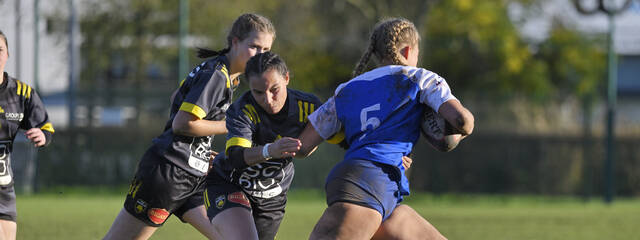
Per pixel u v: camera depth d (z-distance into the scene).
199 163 16.94
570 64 73.50
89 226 34.03
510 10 77.50
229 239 15.48
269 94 14.79
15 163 52.34
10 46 51.59
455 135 13.42
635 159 60.12
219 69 16.19
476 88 74.38
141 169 16.80
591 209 50.22
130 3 56.94
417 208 49.94
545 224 38.97
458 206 52.16
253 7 70.94
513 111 55.47
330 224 12.73
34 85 52.50
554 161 55.53
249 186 16.11
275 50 73.44
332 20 76.44
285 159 16.27
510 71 73.19
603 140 55.44
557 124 55.62
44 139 18.17
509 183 55.56
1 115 17.69
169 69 57.38
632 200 59.19
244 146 14.77
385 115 13.29
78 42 55.41
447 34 75.19
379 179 13.00
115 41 56.41
